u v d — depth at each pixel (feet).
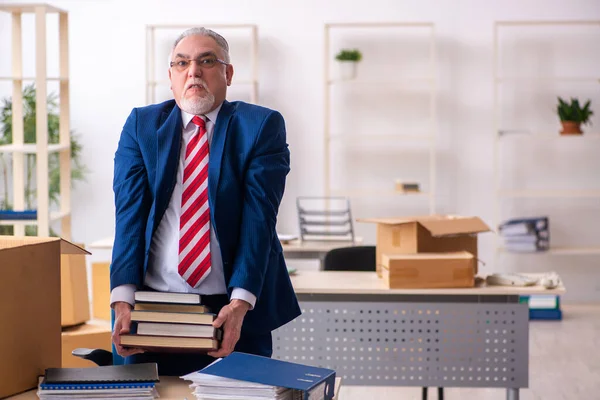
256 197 8.47
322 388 7.14
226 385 7.02
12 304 7.44
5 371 7.39
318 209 25.86
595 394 17.10
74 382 7.26
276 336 14.88
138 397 7.30
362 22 25.21
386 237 15.01
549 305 23.77
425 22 24.80
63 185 19.10
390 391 17.71
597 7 25.11
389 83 24.89
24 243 7.97
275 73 25.55
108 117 25.55
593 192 25.11
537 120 25.54
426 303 14.56
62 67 18.84
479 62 25.38
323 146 25.70
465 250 15.01
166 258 8.47
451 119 25.54
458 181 25.67
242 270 8.24
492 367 14.57
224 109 8.70
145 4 25.43
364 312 14.66
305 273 15.81
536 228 24.48
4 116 23.97
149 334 7.80
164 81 25.39
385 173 25.80
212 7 25.44
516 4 25.20
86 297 15.10
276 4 25.41
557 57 25.38
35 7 17.93
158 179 8.44
